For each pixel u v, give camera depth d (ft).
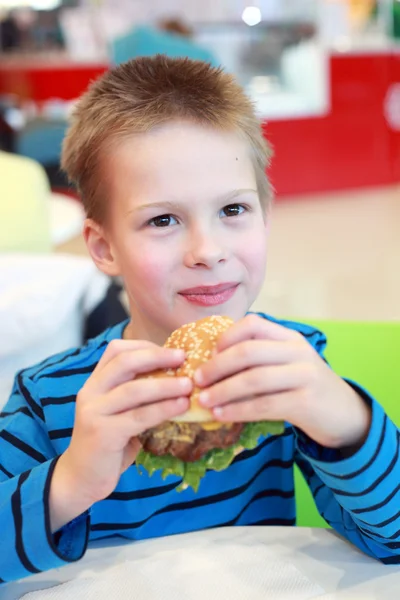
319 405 2.51
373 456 2.68
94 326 6.75
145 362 2.51
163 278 3.12
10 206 7.84
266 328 2.51
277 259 15.71
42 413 3.54
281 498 3.78
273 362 2.43
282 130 21.39
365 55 22.02
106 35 21.70
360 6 22.22
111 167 3.25
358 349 4.43
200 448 2.43
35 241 7.99
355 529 2.96
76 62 21.11
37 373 3.70
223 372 2.40
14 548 2.72
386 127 22.95
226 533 3.05
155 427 2.49
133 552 2.94
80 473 2.62
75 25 21.75
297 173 21.94
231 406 2.39
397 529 2.76
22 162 8.29
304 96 21.86
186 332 2.69
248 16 21.47
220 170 3.12
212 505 3.60
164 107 3.16
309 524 4.34
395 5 22.47
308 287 13.74
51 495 2.73
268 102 21.38
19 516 2.73
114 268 3.57
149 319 3.32
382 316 12.03
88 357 3.73
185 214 3.10
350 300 12.91
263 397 2.43
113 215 3.33
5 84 22.07
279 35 21.61
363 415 2.71
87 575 2.81
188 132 3.13
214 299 3.13
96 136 3.36
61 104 21.20
